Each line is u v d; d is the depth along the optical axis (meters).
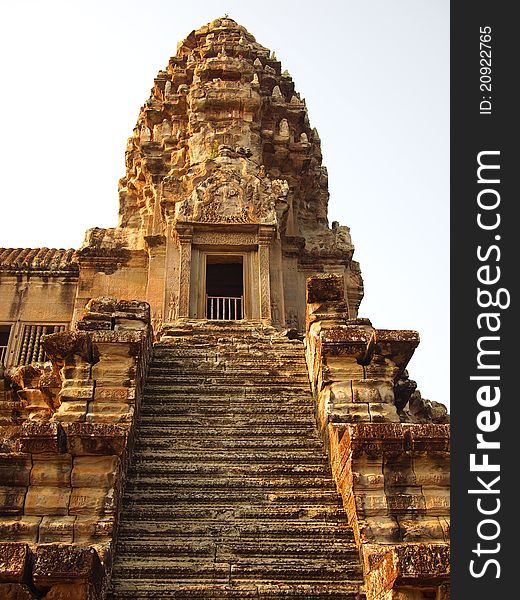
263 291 21.72
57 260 26.36
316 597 8.89
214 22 32.59
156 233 24.78
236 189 23.34
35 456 9.95
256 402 14.01
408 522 9.69
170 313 21.91
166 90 28.86
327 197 28.92
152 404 13.87
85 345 12.54
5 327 25.06
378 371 12.48
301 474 11.68
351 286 25.88
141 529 10.15
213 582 9.13
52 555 7.39
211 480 11.34
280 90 30.38
